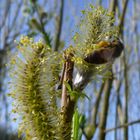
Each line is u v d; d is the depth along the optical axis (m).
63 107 0.11
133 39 0.31
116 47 0.11
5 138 0.27
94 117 0.24
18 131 0.11
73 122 0.12
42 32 0.18
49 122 0.11
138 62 0.29
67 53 0.11
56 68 0.11
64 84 0.11
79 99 0.12
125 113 0.27
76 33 0.12
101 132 0.23
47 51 0.11
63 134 0.11
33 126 0.11
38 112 0.11
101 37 0.12
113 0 0.22
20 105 0.11
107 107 0.24
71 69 0.11
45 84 0.11
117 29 0.12
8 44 0.33
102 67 0.11
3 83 0.33
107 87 0.24
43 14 0.23
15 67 0.11
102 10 0.12
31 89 0.11
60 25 0.26
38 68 0.11
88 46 0.11
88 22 0.12
